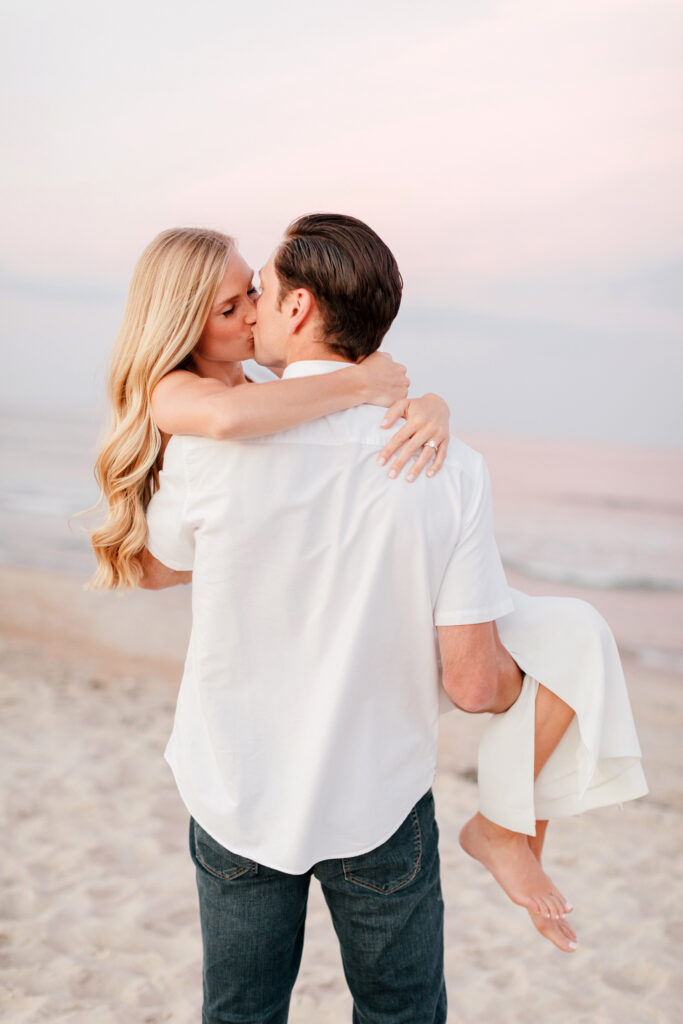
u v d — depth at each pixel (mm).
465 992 2898
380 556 1294
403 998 1461
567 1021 2758
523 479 23016
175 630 8859
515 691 1577
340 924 1473
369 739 1376
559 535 17125
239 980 1451
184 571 1684
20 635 8383
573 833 4324
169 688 6598
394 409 1337
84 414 34156
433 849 1480
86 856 3594
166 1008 2637
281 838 1363
